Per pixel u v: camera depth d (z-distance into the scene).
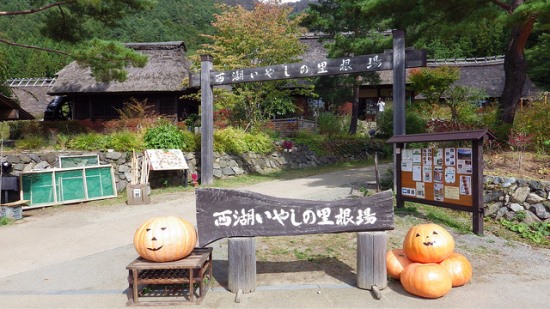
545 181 6.19
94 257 5.30
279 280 4.36
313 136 15.93
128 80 16.75
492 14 7.63
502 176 6.77
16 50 40.66
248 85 14.19
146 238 3.82
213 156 11.81
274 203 3.97
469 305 3.72
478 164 5.74
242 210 3.98
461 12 8.18
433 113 16.92
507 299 3.85
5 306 3.84
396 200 7.20
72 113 17.98
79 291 4.18
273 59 13.45
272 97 14.78
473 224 5.88
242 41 13.07
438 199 6.36
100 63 10.91
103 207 8.73
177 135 11.23
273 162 13.66
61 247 5.81
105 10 10.91
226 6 14.49
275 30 12.99
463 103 13.84
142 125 12.98
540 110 8.52
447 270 3.98
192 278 3.81
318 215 3.95
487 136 5.73
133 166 10.02
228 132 12.77
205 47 15.27
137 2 10.77
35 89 25.30
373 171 12.54
